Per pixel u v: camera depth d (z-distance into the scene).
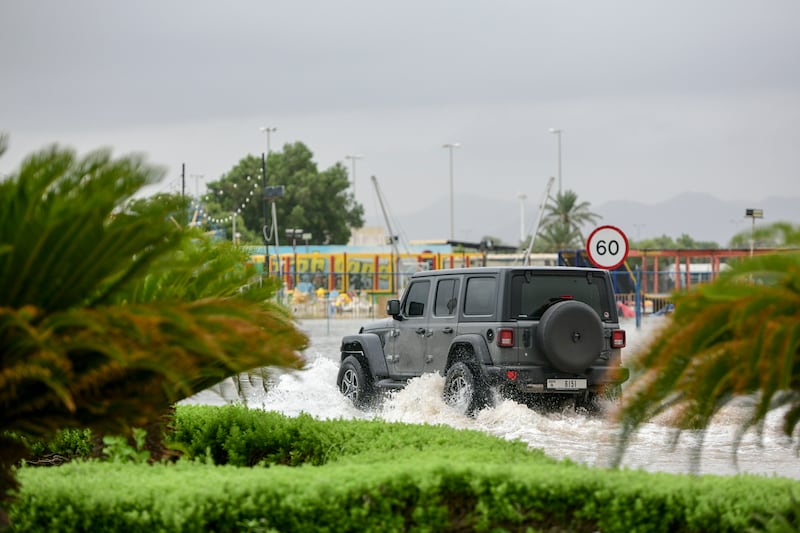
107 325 10.43
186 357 10.86
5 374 10.34
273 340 11.80
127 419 11.64
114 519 11.34
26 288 10.77
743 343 10.08
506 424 28.30
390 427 17.52
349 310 112.19
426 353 32.38
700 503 11.38
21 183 10.55
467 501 11.77
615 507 11.41
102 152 10.80
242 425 18.30
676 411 10.89
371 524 11.34
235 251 16.53
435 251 161.62
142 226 10.89
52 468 13.48
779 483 12.30
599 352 29.77
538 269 30.62
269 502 11.35
